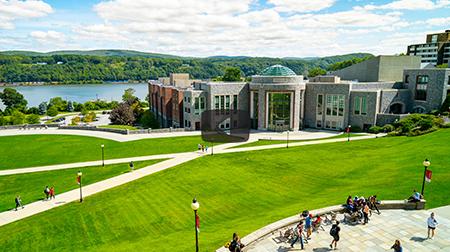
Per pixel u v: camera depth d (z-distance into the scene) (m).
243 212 31.34
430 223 21.67
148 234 28.02
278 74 78.75
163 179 41.91
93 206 34.44
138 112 109.38
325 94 77.56
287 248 20.72
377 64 87.06
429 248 20.58
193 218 30.73
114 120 100.75
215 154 53.59
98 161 51.75
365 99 72.38
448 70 71.06
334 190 34.22
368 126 72.62
